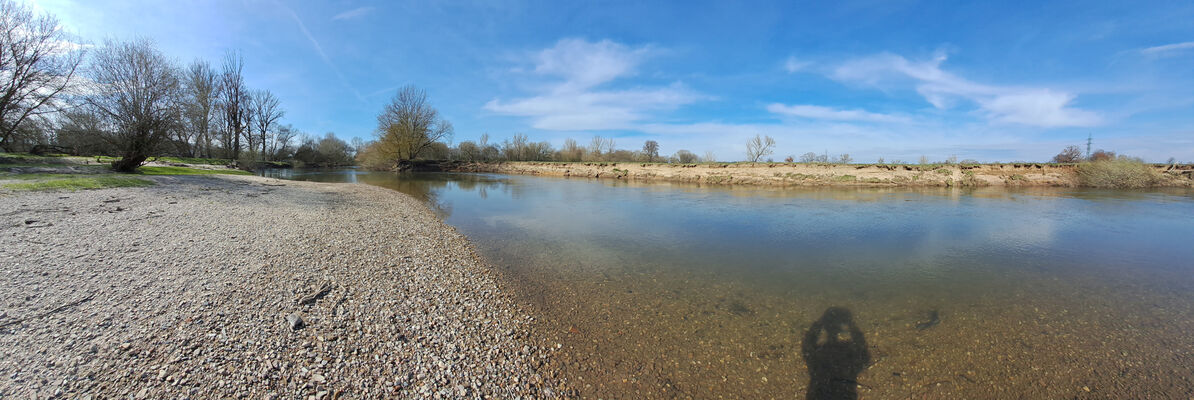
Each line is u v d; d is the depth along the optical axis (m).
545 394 3.79
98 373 3.33
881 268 7.87
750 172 30.38
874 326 5.29
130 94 18.45
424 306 5.34
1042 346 4.76
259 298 5.05
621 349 4.65
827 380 4.14
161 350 3.74
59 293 4.76
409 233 9.88
